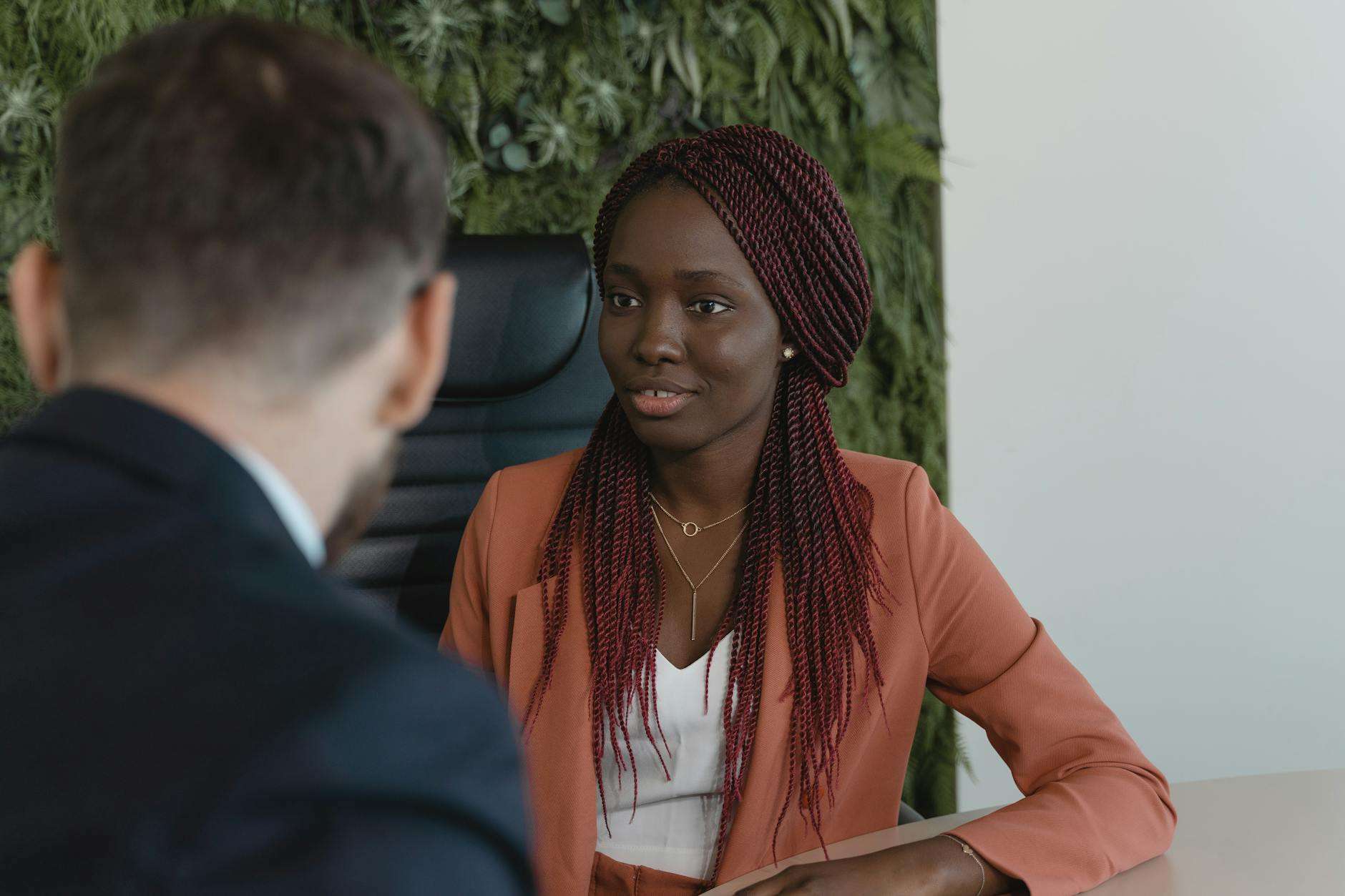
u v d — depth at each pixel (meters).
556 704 1.11
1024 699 1.10
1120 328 2.35
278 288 0.39
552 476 1.23
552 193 2.10
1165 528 2.40
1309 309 2.39
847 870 0.89
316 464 0.42
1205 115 2.31
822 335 1.11
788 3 2.12
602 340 1.11
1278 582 2.44
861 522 1.14
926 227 2.27
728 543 1.14
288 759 0.32
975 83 2.26
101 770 0.32
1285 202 2.35
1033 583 2.38
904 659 1.12
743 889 0.87
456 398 1.51
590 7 2.04
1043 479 2.37
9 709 0.34
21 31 1.74
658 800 1.11
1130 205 2.32
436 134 0.45
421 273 0.44
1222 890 0.89
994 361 2.33
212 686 0.34
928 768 2.31
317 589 0.38
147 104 0.39
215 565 0.37
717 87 2.12
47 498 0.38
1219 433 2.40
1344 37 2.32
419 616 1.51
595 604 1.12
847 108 2.22
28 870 0.31
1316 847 0.96
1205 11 2.29
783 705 1.08
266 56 0.41
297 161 0.39
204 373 0.39
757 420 1.12
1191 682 2.44
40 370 0.46
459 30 1.97
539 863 1.09
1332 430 2.42
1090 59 2.28
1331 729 2.48
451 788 0.34
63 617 0.36
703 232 1.04
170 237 0.38
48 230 1.78
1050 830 0.94
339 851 0.31
